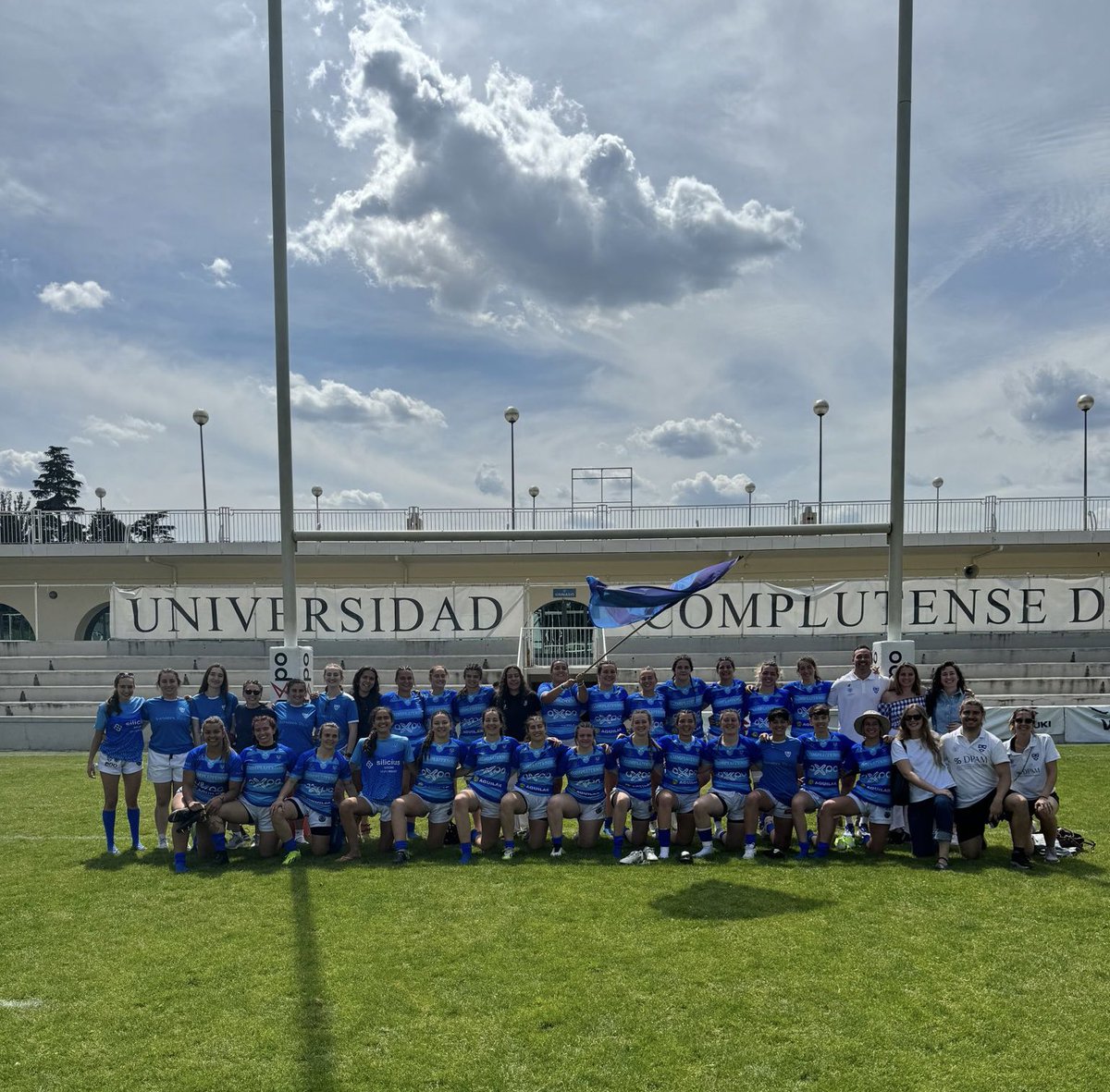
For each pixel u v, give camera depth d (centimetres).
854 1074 381
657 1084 376
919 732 726
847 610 1717
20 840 812
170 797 775
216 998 463
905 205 1006
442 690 855
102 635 2256
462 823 726
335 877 680
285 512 1010
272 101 995
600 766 761
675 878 670
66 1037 423
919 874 677
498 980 480
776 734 746
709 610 1730
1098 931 548
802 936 542
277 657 1007
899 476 1008
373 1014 441
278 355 1004
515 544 2061
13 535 2234
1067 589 1694
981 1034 416
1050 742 726
